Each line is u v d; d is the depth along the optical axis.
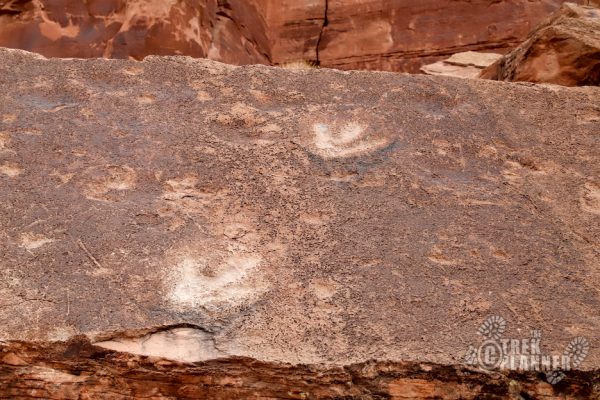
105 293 2.63
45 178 3.00
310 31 7.75
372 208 3.05
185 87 3.46
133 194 2.99
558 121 3.58
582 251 3.02
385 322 2.65
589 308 2.79
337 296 2.72
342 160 3.24
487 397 2.55
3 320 2.53
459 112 3.54
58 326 2.52
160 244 2.82
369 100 3.52
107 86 3.41
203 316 2.61
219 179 3.09
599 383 2.57
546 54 4.79
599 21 4.86
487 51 7.44
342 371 2.51
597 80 4.71
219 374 2.53
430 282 2.80
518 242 3.01
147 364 2.51
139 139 3.20
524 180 3.29
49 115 3.24
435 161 3.30
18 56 3.47
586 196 3.27
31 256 2.72
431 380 2.55
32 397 2.52
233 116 3.36
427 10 7.63
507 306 2.75
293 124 3.36
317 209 3.02
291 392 2.53
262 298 2.69
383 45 7.65
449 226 3.03
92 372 2.52
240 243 2.87
